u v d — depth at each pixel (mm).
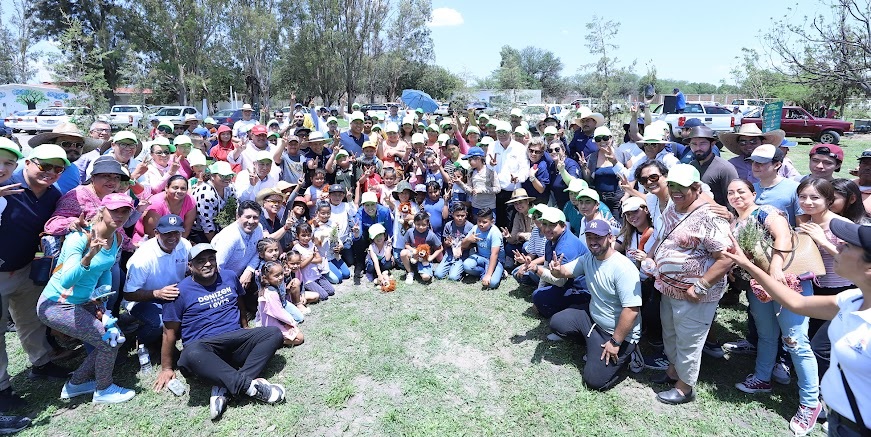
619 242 4676
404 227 6500
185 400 3896
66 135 4527
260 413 3727
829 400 2197
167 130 9219
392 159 8312
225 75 37969
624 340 3959
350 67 44094
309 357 4512
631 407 3754
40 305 3553
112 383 3914
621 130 9883
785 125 20891
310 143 7664
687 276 3457
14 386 4039
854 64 11711
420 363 4402
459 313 5387
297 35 42031
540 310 5090
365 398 3918
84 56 13586
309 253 5785
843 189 3600
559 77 81500
